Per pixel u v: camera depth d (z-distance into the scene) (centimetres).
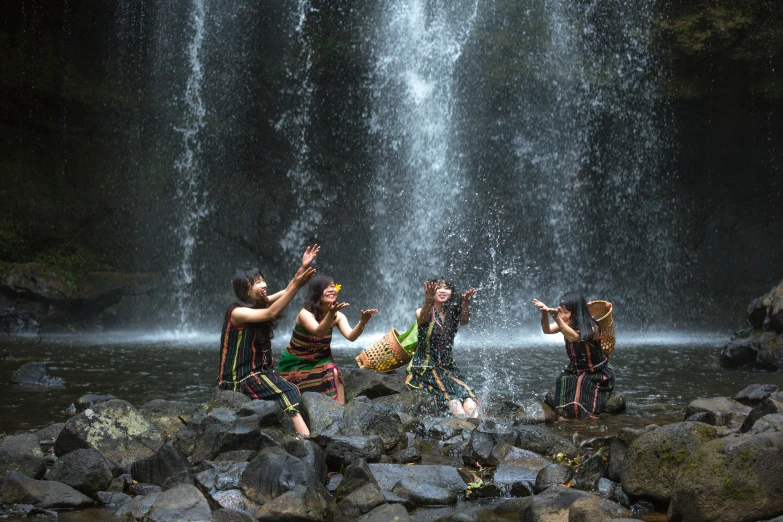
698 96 1694
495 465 431
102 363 980
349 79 1822
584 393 592
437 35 1819
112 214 1789
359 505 350
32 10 1648
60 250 1728
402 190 1888
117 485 386
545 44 1761
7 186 1683
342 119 1870
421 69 1833
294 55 1808
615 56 1730
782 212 1886
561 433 523
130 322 1702
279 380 507
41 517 349
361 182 1903
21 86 1650
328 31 1797
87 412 444
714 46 1623
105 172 1778
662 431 366
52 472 387
